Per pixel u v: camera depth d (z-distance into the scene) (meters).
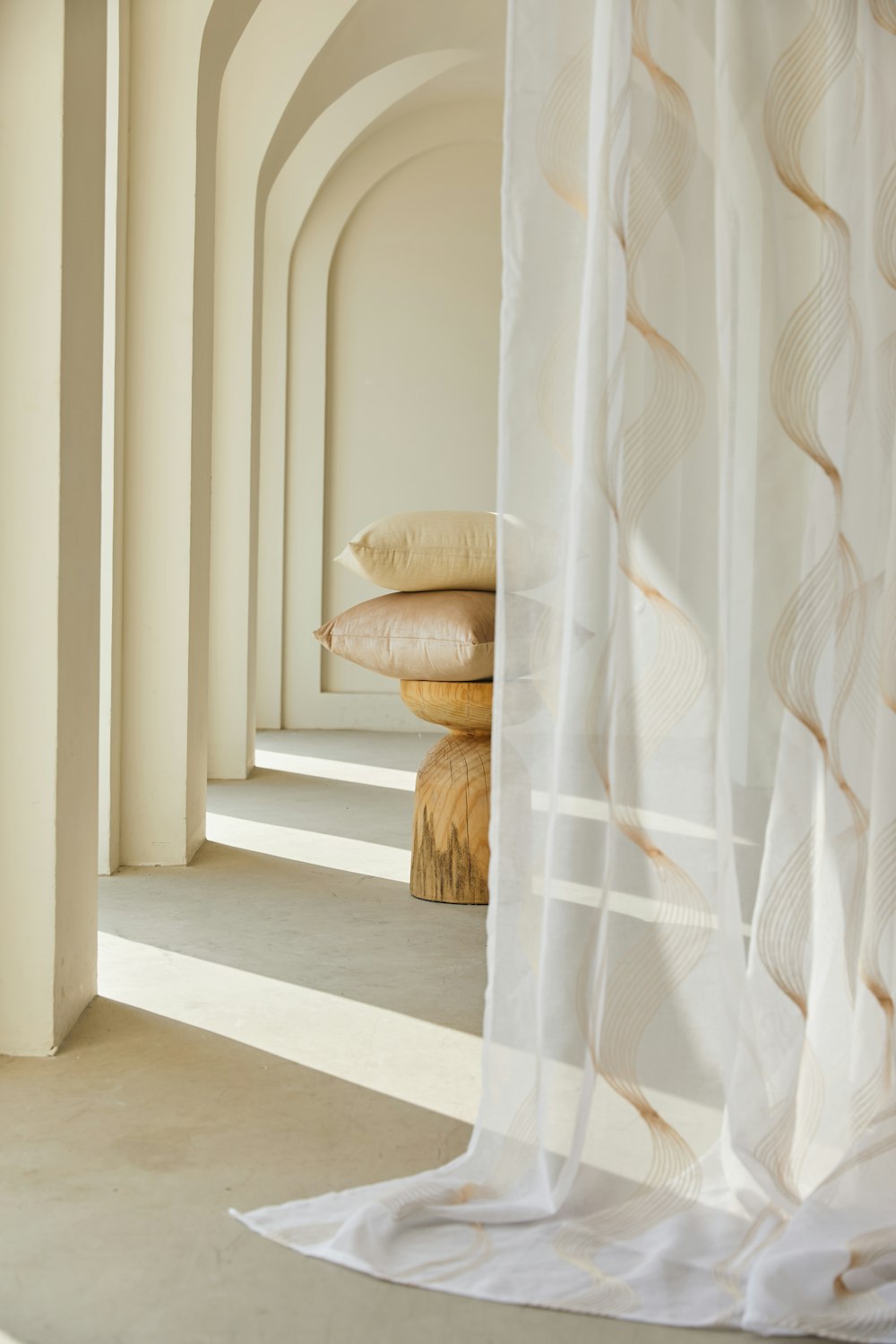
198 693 4.75
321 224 8.55
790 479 2.04
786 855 2.03
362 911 3.95
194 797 4.69
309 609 8.79
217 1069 2.60
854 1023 2.01
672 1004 1.99
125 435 4.47
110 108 4.29
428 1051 2.73
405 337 8.89
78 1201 2.00
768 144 2.01
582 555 1.96
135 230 4.46
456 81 7.94
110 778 4.38
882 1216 1.88
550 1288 1.75
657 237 1.99
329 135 7.79
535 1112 2.01
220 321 6.55
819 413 2.01
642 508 1.98
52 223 2.63
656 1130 1.97
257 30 6.17
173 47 4.44
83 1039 2.75
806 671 2.02
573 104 1.98
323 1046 2.75
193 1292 1.72
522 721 2.02
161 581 4.50
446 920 3.86
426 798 4.13
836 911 2.02
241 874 4.45
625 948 1.99
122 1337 1.61
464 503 9.00
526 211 1.99
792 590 2.05
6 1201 1.99
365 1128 2.31
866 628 2.06
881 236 2.06
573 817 1.97
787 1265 1.73
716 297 2.00
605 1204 1.95
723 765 1.99
